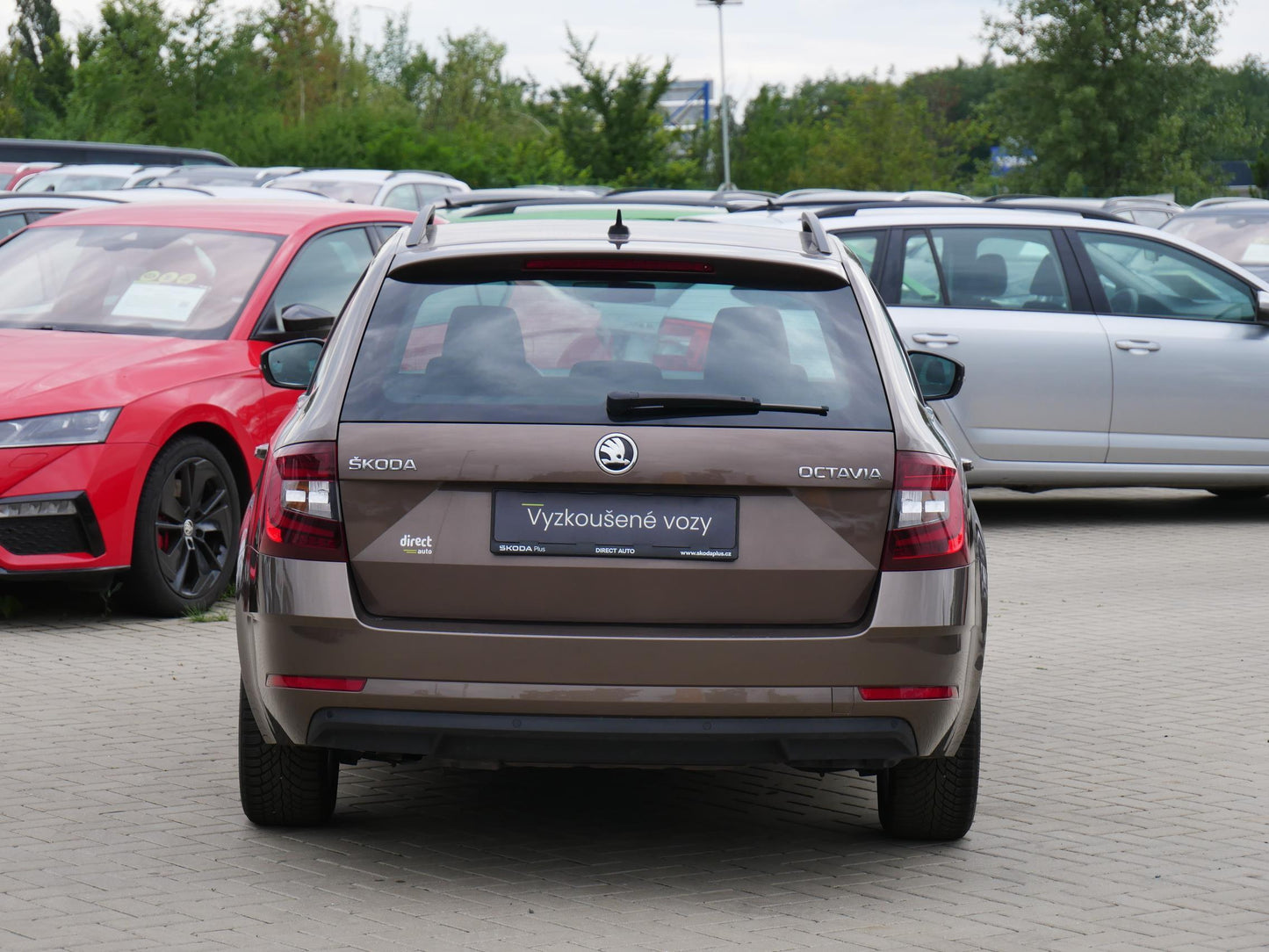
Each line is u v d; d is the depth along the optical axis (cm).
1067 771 1517
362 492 1111
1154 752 1587
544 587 1101
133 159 8469
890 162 15312
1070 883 1201
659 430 1105
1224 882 1207
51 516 1983
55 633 2038
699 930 1088
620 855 1257
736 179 14625
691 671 1093
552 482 1099
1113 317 2961
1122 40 14212
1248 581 2561
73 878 1171
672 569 1100
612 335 1162
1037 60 14388
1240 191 17062
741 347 1162
